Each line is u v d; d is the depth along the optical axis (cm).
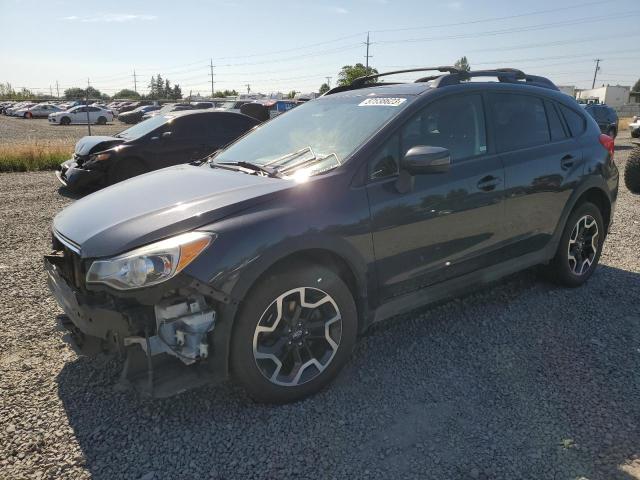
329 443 259
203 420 277
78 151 973
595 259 466
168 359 269
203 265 253
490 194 365
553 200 413
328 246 286
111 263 251
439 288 353
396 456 249
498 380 313
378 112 348
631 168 932
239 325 266
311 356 296
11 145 1603
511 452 251
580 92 7394
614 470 238
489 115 383
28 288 468
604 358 337
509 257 394
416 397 297
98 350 294
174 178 338
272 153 360
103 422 276
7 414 282
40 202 896
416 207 324
